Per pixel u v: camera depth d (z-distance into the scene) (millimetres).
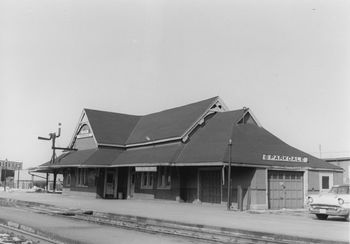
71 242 12516
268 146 29797
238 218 20703
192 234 15289
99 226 16859
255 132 30875
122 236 14188
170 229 16797
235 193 28234
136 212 22969
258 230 15797
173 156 30328
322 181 30781
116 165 35375
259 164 27609
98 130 39188
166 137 32812
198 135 31891
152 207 26766
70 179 43750
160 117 39406
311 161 31094
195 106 35562
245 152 28047
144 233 15195
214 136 30391
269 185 28391
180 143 31688
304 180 29953
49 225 16797
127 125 41656
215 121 32656
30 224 16969
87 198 36938
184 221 18641
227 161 26625
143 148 36062
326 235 14633
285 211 26422
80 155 39125
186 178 31812
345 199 20812
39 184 66250
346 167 52750
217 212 24031
